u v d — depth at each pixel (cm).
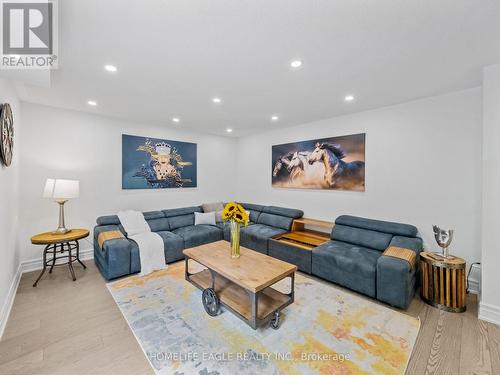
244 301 213
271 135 480
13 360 162
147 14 134
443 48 173
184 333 192
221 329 197
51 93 268
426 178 286
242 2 126
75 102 300
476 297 248
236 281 197
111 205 379
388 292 233
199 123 415
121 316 214
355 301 244
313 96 276
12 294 239
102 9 129
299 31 152
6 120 206
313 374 152
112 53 179
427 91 261
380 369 156
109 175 376
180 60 191
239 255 256
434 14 135
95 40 160
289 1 125
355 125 348
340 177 367
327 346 178
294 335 190
